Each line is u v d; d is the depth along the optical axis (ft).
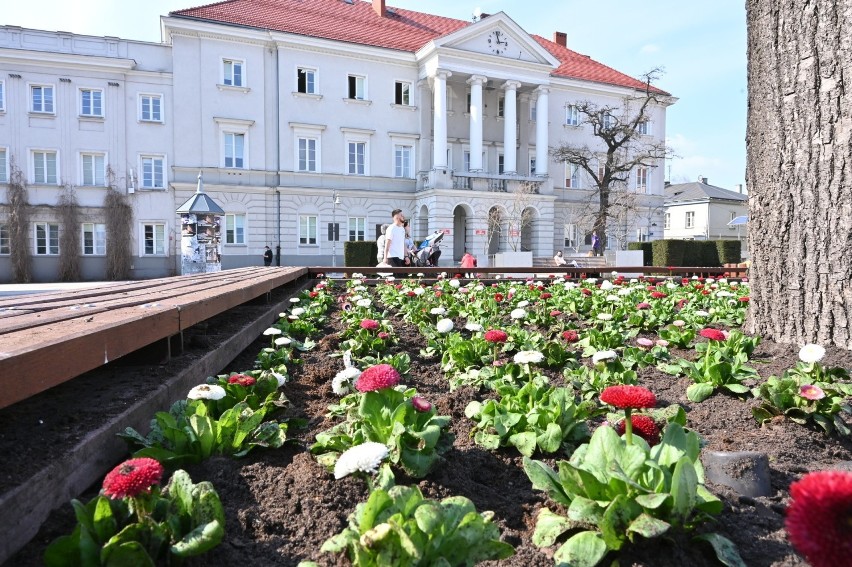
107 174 94.58
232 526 5.36
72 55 90.99
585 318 20.62
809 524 2.86
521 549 5.32
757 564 5.09
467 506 4.61
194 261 57.00
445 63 107.34
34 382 4.92
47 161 92.89
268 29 100.58
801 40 14.15
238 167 100.73
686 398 10.41
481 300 22.59
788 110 14.49
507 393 8.92
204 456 6.57
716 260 101.04
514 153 115.44
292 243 104.22
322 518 5.53
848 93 13.38
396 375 6.75
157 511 4.66
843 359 12.52
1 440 5.85
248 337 14.43
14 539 4.55
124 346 7.23
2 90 89.92
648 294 25.62
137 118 95.20
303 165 105.19
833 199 13.65
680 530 5.19
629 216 132.36
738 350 12.63
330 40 104.22
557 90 126.31
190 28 95.25
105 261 97.09
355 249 85.56
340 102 107.04
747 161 16.19
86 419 6.60
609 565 4.97
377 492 4.19
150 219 96.68
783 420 8.95
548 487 5.47
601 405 9.39
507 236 116.37
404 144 112.98
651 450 5.61
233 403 8.09
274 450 7.10
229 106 99.40
